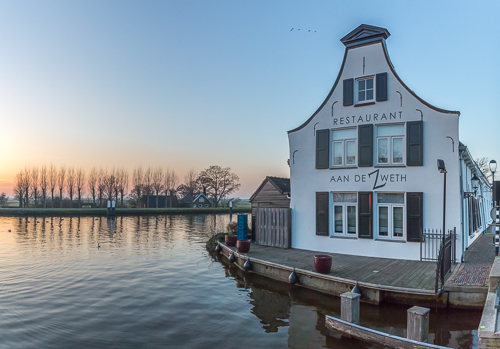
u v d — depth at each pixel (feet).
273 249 55.01
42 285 43.75
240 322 30.53
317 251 52.31
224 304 35.73
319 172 52.65
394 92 46.91
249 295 38.88
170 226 135.13
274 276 44.06
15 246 78.84
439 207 43.80
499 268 28.14
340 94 51.16
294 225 55.21
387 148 47.67
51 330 28.78
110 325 29.96
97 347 25.48
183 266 55.88
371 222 47.55
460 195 43.47
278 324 29.94
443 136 43.88
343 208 50.67
